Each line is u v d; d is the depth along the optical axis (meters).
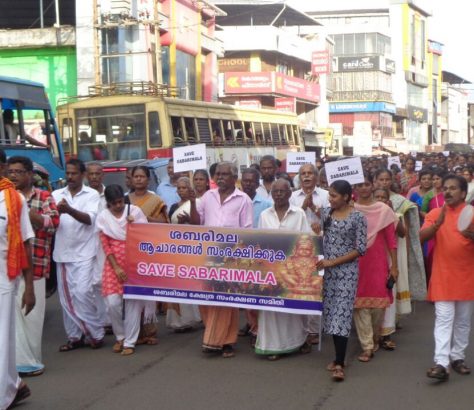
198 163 9.44
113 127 19.44
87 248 7.87
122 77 27.30
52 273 10.23
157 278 7.67
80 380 6.77
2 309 5.60
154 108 19.02
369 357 7.47
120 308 7.78
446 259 6.62
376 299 7.43
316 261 7.11
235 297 7.44
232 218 7.96
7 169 6.99
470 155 20.75
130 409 5.96
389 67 66.94
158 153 18.89
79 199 7.91
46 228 6.95
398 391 6.42
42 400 6.20
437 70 82.38
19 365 6.87
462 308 6.81
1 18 31.81
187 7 32.88
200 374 6.96
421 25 75.38
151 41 28.34
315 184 8.87
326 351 7.87
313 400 6.18
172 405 6.05
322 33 52.47
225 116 22.34
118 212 7.83
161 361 7.44
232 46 43.38
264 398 6.23
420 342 8.26
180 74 32.31
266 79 42.31
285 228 7.66
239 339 8.49
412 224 8.59
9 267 5.61
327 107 54.16
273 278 7.29
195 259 7.57
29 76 27.58
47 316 9.84
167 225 7.64
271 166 10.07
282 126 27.48
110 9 26.72
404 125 71.81
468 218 6.45
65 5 31.30
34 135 13.63
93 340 7.93
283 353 7.52
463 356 7.02
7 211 5.60
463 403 6.09
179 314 8.68
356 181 7.64
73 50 27.30
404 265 8.42
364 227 6.88
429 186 10.94
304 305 7.17
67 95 27.42
